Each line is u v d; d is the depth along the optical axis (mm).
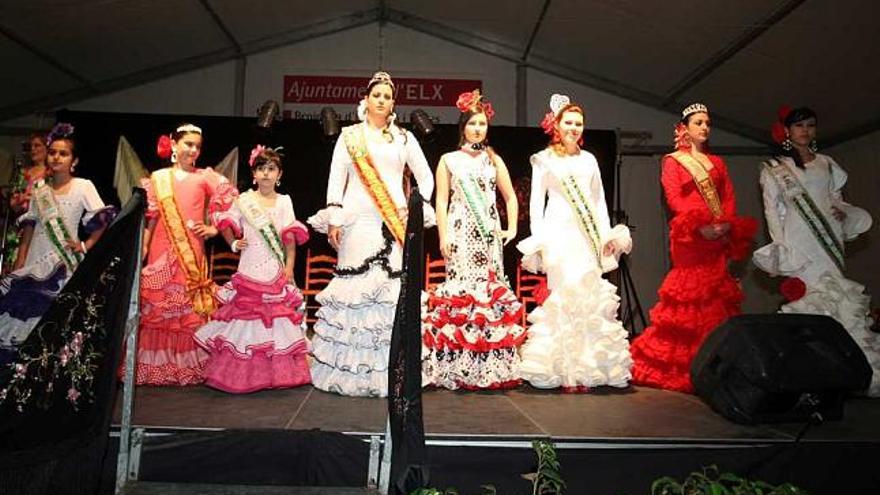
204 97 7688
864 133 6328
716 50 6230
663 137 7832
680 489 2293
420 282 2086
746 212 7781
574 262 3814
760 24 5496
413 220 2152
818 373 2850
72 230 3729
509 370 3656
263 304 3498
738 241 3695
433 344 3660
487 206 3836
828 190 3943
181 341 3680
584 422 2871
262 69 7789
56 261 3594
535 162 4023
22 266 3828
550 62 7711
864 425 2941
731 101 7156
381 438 2541
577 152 4059
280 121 7000
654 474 2627
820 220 3846
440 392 3561
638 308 7074
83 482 1905
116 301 2027
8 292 3562
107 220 3729
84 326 1947
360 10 7598
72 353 1913
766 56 5992
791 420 2928
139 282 2441
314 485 2547
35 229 3730
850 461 2664
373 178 3553
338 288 3469
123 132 6906
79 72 7141
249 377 3393
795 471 2652
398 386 2066
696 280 3719
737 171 7836
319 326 3557
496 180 4051
